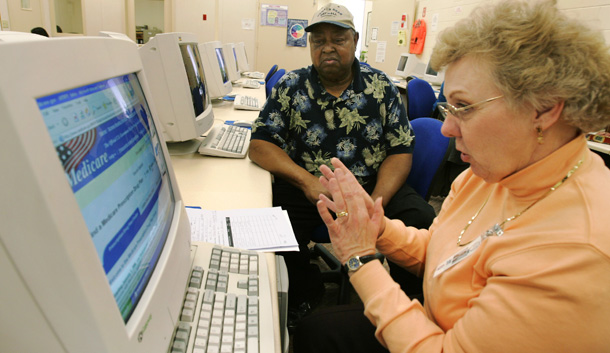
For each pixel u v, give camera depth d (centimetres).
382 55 657
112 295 39
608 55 52
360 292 75
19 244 32
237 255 74
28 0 432
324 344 90
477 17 60
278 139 160
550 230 56
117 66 51
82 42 41
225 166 144
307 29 151
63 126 36
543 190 61
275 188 165
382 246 96
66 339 36
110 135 47
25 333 36
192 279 64
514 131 58
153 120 67
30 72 31
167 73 138
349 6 880
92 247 37
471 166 66
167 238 60
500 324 55
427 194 164
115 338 38
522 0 57
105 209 43
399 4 612
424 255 99
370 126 160
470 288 68
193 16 546
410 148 162
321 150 162
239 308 60
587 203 54
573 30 53
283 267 89
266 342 55
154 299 49
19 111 30
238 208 107
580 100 53
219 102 312
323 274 183
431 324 69
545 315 51
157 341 48
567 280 50
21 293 34
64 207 33
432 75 509
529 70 53
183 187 120
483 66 57
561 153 59
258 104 302
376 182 162
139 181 55
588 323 49
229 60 407
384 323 69
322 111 158
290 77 160
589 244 50
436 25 537
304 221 156
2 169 30
